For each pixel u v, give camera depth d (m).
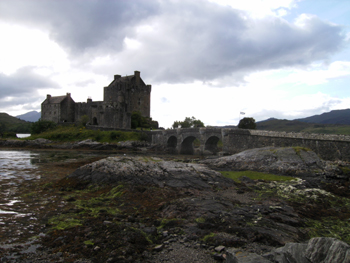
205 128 53.31
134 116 88.62
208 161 31.75
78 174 21.02
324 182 22.33
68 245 9.48
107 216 12.80
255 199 16.52
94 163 22.03
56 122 86.56
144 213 13.54
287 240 10.07
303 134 36.69
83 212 13.52
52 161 34.84
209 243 9.80
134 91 96.31
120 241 9.78
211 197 16.34
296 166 25.78
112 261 8.40
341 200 17.22
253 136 43.78
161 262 8.48
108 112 77.50
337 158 32.78
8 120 185.88
